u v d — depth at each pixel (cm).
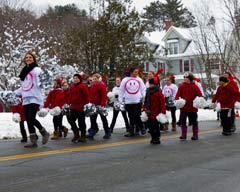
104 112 1186
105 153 902
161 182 629
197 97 1155
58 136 1219
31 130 993
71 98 1110
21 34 2867
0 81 2505
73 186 599
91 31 2730
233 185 612
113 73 2709
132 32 2762
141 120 1180
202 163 784
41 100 982
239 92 1305
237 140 1156
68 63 2723
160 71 1186
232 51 3039
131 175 674
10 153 898
